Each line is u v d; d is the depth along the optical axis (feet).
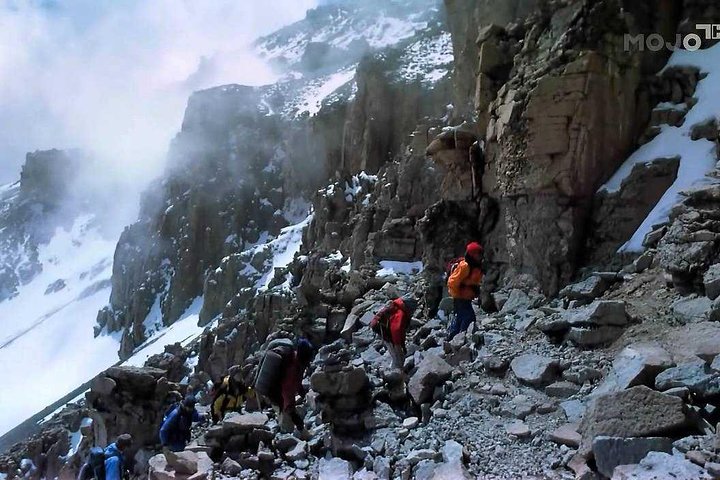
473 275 36.99
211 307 157.99
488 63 50.34
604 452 19.36
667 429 19.69
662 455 18.30
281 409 28.86
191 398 32.30
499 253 45.73
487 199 48.01
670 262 32.60
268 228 204.44
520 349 32.63
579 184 40.06
